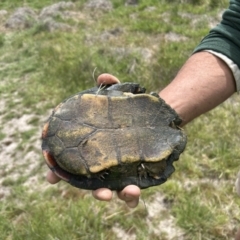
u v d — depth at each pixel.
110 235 0.78
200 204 0.81
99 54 1.38
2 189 0.92
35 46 1.50
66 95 1.19
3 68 1.41
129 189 0.44
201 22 1.59
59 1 1.94
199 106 0.54
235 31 0.54
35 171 0.96
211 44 0.55
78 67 1.28
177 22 1.61
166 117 0.50
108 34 1.54
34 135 1.07
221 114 1.03
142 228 0.78
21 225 0.81
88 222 0.79
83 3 1.85
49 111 1.15
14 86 1.29
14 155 1.02
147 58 1.33
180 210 0.80
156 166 0.47
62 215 0.81
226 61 0.53
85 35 1.54
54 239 0.75
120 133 0.48
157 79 1.19
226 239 0.75
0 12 1.85
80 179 0.47
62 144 0.48
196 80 0.54
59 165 0.47
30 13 1.80
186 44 1.40
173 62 1.25
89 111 0.49
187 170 0.89
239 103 1.08
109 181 0.46
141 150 0.47
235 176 0.87
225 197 0.83
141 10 1.77
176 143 0.48
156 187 0.86
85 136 0.47
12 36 1.62
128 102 0.50
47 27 1.64
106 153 0.46
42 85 1.26
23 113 1.16
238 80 0.54
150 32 1.54
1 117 1.16
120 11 1.76
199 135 0.97
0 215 0.84
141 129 0.48
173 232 0.77
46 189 0.89
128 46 1.43
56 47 1.45
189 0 1.77
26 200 0.87
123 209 0.82
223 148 0.93
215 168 0.89
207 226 0.77
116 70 1.26
